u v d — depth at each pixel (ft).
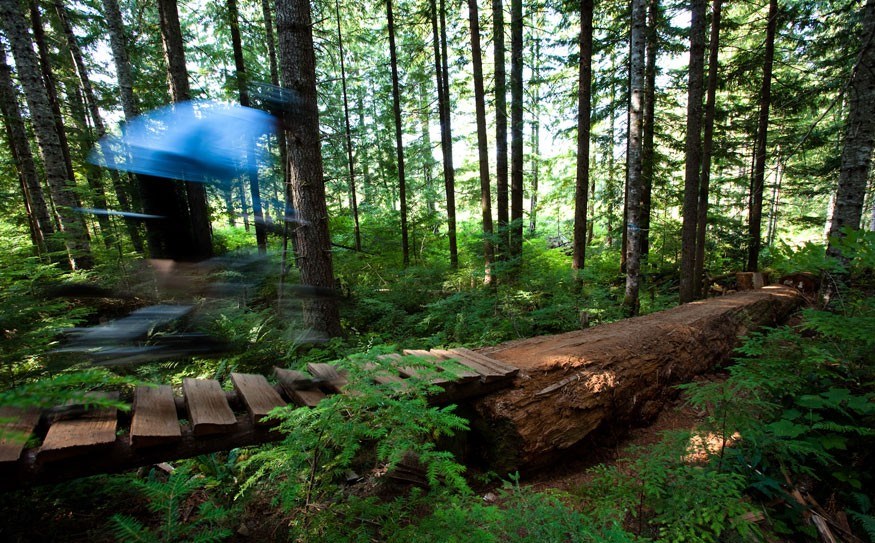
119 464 7.04
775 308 22.53
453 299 22.90
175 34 24.25
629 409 11.98
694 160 24.76
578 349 12.91
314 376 9.64
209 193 9.15
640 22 22.39
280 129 16.40
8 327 10.24
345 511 6.98
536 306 22.90
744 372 9.45
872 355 9.55
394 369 7.52
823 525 7.53
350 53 56.95
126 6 40.47
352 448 6.07
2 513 7.55
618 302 25.35
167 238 9.18
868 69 17.04
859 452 8.70
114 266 15.52
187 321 12.71
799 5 29.37
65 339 11.69
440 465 5.92
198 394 8.92
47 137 23.91
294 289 17.67
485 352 12.87
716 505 6.86
